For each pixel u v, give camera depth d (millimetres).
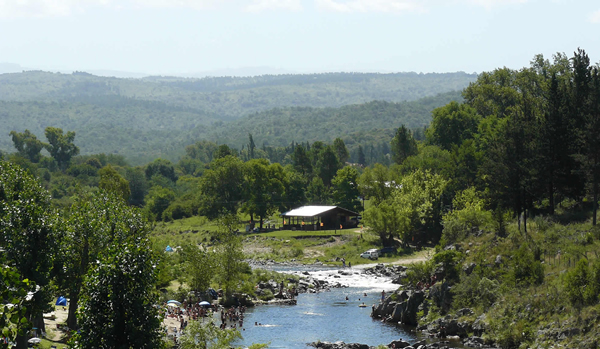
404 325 69375
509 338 56562
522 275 64625
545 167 84688
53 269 51344
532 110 99625
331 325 70438
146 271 34281
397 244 134375
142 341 32906
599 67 111562
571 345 50875
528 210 93875
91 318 32844
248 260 133000
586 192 85750
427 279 78312
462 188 137500
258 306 83688
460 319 63344
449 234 99562
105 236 56688
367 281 104562
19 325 20047
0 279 19938
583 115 83875
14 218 48094
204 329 46875
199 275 87062
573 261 64062
